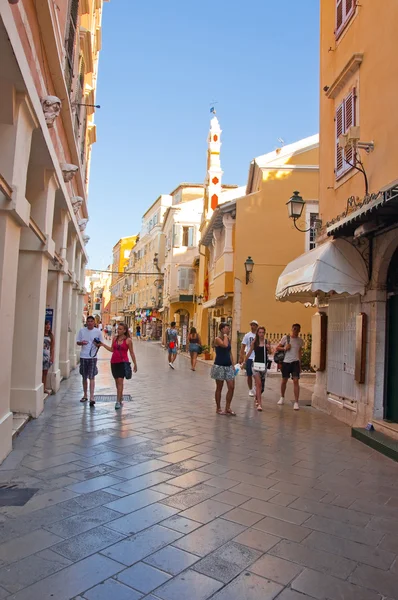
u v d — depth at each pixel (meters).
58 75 8.57
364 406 8.22
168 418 8.97
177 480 5.35
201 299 30.80
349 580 3.35
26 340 8.55
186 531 4.03
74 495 4.78
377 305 7.96
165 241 49.03
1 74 5.32
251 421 9.03
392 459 6.55
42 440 6.93
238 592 3.15
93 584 3.18
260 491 5.12
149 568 3.41
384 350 7.95
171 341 20.80
